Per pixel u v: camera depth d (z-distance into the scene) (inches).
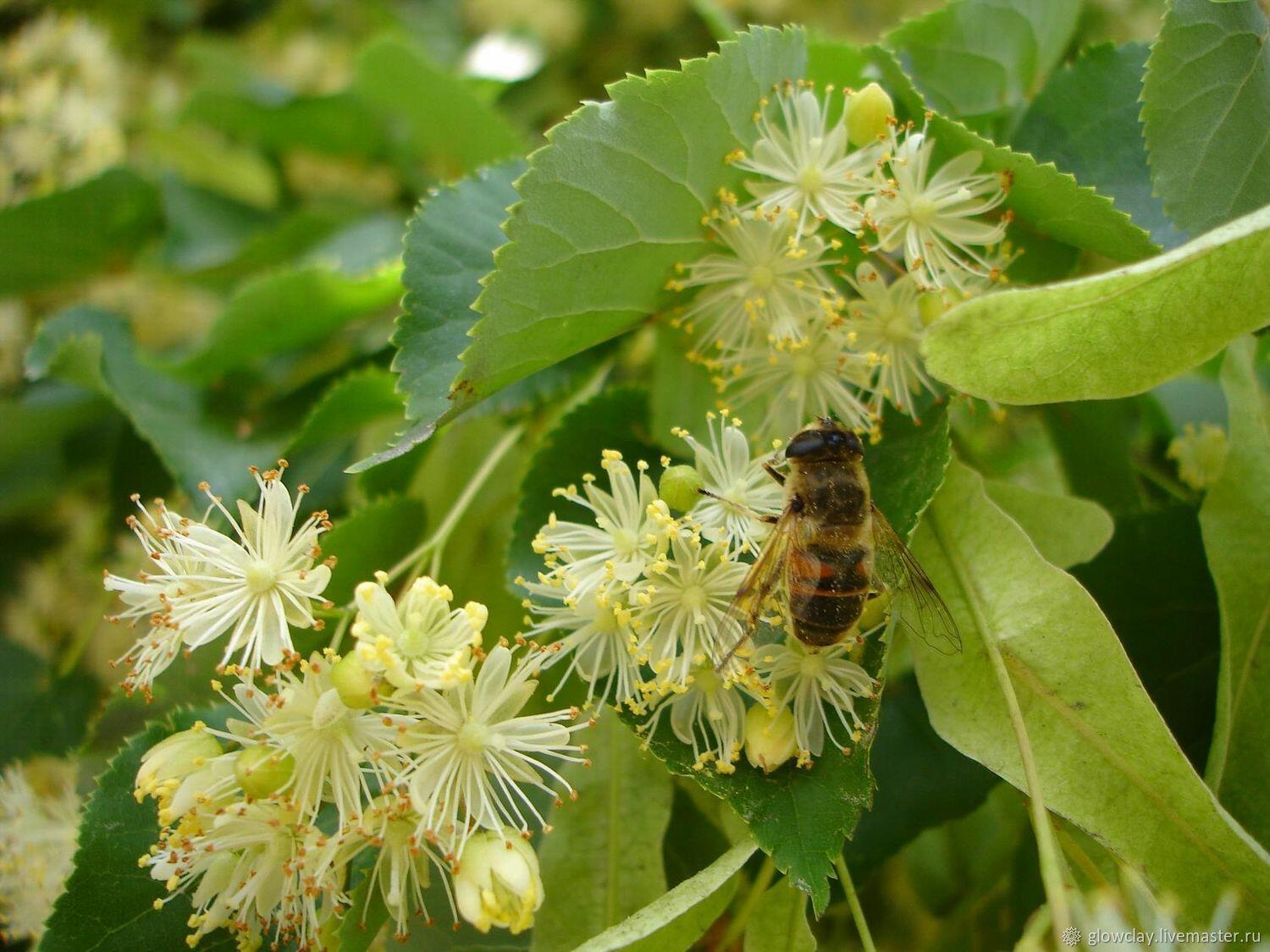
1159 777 4.0
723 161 4.5
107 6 7.4
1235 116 4.5
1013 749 4.2
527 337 4.4
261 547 4.3
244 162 7.1
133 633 5.3
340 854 4.1
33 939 5.3
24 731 5.5
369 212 6.6
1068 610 4.2
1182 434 5.7
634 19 7.9
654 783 4.6
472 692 4.1
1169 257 3.9
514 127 6.6
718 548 4.3
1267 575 4.4
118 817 4.4
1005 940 4.9
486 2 8.2
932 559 4.4
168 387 5.5
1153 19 6.7
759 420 4.7
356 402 5.2
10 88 6.6
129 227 6.3
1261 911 4.0
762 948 4.3
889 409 4.7
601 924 4.5
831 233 4.6
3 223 5.9
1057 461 5.4
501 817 4.5
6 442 5.9
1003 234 4.6
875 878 5.6
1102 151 4.9
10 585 6.2
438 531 5.0
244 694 4.1
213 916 4.2
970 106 5.1
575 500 4.3
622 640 4.3
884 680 4.3
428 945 4.5
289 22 8.2
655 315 4.7
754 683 4.2
